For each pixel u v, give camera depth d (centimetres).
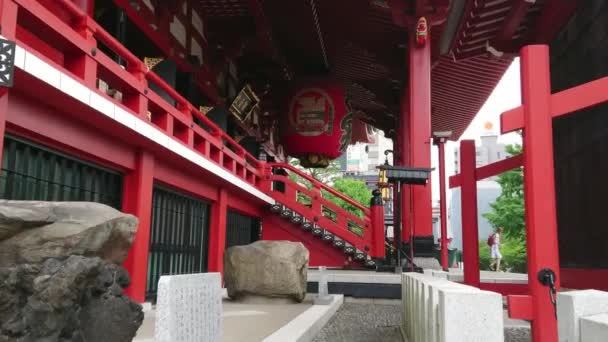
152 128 921
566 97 564
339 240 2031
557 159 1319
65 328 364
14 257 385
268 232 2038
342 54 2378
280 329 757
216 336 457
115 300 405
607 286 994
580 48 1150
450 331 343
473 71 2242
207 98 1970
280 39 2280
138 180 970
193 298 401
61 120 747
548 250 549
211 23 1939
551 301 535
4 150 674
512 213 3238
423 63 1703
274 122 2962
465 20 1293
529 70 574
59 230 401
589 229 1105
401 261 1683
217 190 1484
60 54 969
